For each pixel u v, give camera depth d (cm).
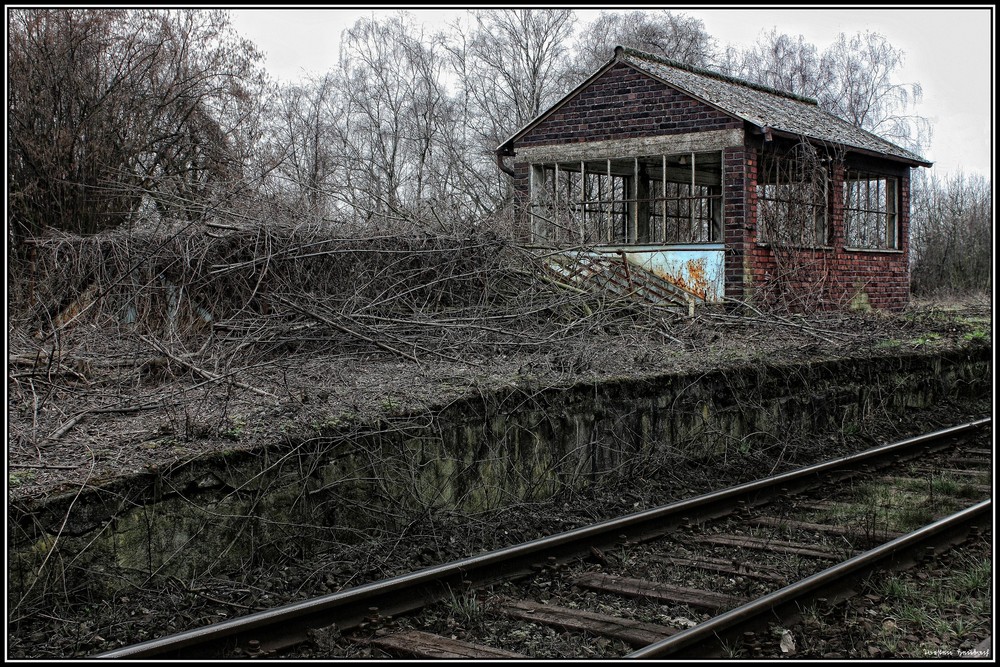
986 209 3366
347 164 2448
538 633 536
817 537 738
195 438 670
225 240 1090
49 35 1839
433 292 1166
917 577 636
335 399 786
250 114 2139
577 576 629
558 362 976
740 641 511
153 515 591
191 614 556
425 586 577
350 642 513
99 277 1107
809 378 1141
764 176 1622
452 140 3325
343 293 1097
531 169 1766
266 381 877
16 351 938
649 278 1551
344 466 700
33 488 555
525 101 3534
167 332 1008
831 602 572
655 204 1994
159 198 1225
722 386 1035
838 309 1680
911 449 1072
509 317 1123
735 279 1557
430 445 756
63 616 538
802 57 3778
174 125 2031
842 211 1784
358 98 3344
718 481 944
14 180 1750
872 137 2080
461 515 764
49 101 1817
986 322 1672
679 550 704
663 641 483
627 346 1130
